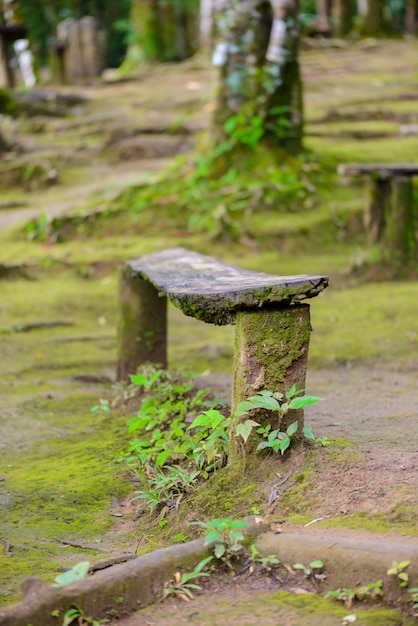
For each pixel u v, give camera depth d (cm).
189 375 593
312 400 386
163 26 2997
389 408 546
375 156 1417
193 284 436
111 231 1174
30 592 299
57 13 3628
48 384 695
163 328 635
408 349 734
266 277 447
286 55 1270
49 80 2827
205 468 429
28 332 877
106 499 458
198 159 1250
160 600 316
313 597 311
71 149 1662
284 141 1280
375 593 304
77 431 571
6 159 1609
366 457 403
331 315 863
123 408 603
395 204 1002
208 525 348
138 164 1558
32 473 494
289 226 1147
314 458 399
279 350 402
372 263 1016
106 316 949
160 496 433
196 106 1906
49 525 425
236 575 331
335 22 3353
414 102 1891
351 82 2130
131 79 2505
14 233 1196
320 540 331
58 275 1070
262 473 398
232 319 407
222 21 1270
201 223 1155
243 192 1202
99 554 388
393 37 3062
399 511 349
